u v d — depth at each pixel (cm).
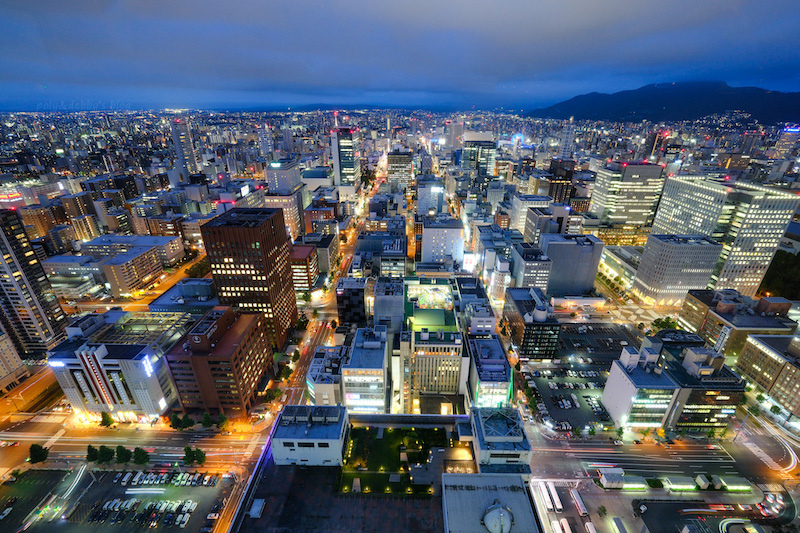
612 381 18600
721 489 15000
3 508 14238
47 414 18588
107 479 15312
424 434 11712
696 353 17625
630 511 14288
